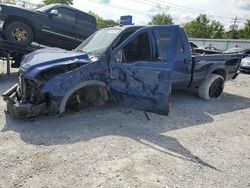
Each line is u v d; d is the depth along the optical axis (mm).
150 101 4898
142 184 3080
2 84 7879
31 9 8398
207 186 3135
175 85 6223
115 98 5105
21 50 8250
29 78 4480
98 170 3318
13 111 4562
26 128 4484
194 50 8938
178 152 3941
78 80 4676
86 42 5875
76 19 9219
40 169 3283
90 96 5145
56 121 4844
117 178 3170
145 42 5195
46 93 4535
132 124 4953
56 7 8734
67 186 2973
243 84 10352
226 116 5871
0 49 8078
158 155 3807
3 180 3025
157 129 4801
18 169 3258
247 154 4043
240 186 3188
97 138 4246
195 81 6625
